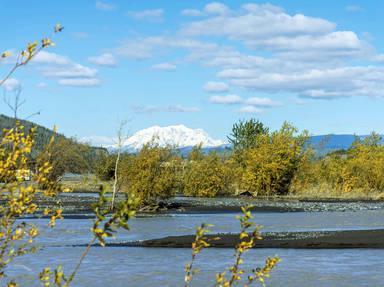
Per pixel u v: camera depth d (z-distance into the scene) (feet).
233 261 97.96
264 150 307.58
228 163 336.49
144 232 141.38
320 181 315.78
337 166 314.14
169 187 209.56
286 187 309.01
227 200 264.93
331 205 239.71
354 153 347.77
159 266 92.53
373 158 326.44
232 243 119.55
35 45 22.35
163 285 77.36
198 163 299.99
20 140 23.39
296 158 310.24
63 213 181.98
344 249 113.80
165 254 106.01
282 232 138.41
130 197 22.20
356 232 136.67
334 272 87.66
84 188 320.50
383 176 301.63
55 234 130.41
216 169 292.81
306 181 311.06
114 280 80.64
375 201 268.41
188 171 296.10
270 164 299.17
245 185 306.76
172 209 212.43
